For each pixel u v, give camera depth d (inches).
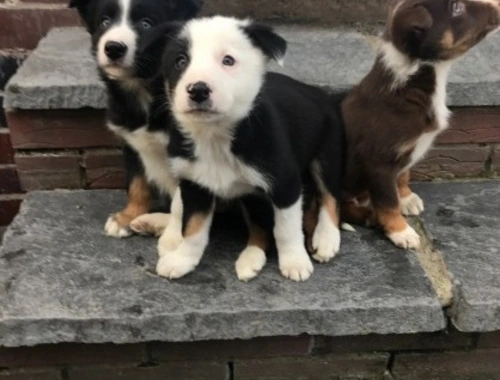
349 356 30.9
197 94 24.2
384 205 31.8
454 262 30.5
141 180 33.4
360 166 32.0
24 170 36.4
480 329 28.5
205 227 29.4
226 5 41.6
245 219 32.7
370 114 31.2
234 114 26.1
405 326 28.4
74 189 37.3
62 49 37.8
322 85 34.6
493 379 31.9
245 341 29.7
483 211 34.7
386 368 31.3
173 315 27.5
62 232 32.8
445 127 32.4
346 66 36.7
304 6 42.0
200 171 28.1
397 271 30.1
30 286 28.8
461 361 31.2
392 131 30.5
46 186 37.1
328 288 28.9
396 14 29.6
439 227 33.3
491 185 37.3
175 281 29.2
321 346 30.4
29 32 39.8
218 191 28.6
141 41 27.5
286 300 28.1
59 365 29.7
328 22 42.6
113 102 31.6
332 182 32.0
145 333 27.7
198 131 27.0
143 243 32.2
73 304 27.9
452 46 29.1
